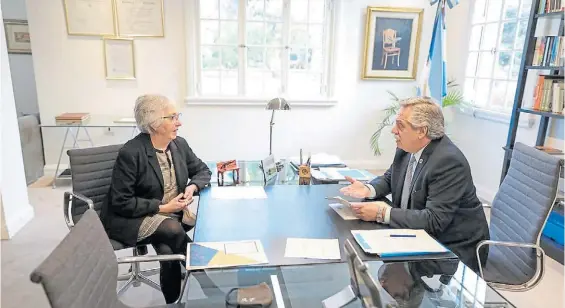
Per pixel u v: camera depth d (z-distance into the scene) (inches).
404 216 61.8
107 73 157.3
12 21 178.5
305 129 173.9
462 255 65.7
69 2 149.1
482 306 48.2
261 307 47.2
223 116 167.3
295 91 171.8
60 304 36.3
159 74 160.2
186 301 48.4
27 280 88.3
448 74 169.8
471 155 158.2
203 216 64.9
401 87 175.6
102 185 80.5
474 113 153.6
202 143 169.2
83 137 162.6
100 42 154.5
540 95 114.7
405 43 170.1
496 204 75.4
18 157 115.6
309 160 95.5
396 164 75.0
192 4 154.1
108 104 160.7
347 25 166.1
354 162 181.5
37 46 151.5
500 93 144.0
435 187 63.9
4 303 79.6
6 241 107.4
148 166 73.9
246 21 161.5
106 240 48.9
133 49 156.4
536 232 62.7
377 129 178.9
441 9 144.2
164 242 72.4
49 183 154.7
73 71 155.7
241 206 69.8
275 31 164.7
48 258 37.9
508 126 137.0
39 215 124.4
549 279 94.9
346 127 176.7
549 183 62.5
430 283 49.2
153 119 73.0
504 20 140.5
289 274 50.0
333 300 47.7
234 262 50.1
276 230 59.8
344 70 170.4
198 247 53.7
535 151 68.1
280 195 76.0
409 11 166.1
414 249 54.0
